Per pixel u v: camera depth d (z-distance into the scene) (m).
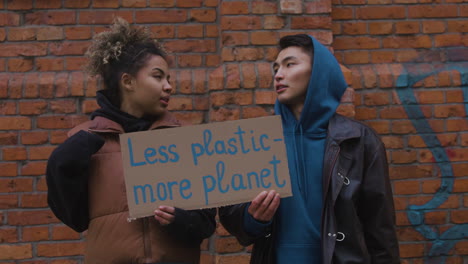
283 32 3.52
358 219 2.23
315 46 2.40
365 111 3.65
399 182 3.61
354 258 2.19
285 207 2.29
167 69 2.35
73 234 3.45
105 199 2.15
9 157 3.46
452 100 3.67
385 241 2.27
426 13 3.80
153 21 3.67
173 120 2.36
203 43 3.68
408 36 3.78
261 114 3.41
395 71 3.70
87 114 3.51
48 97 3.49
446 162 3.63
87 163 2.12
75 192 2.14
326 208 2.22
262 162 2.17
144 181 2.12
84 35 3.62
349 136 2.30
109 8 3.65
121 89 2.33
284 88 2.42
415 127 3.65
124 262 2.12
